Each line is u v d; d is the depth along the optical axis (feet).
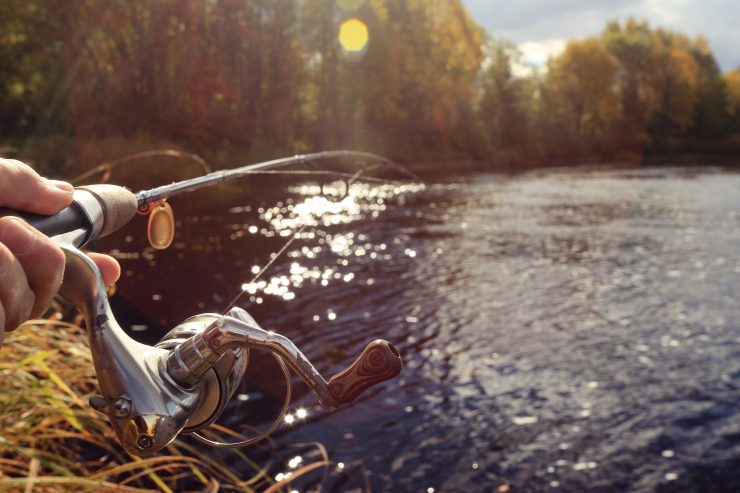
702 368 21.84
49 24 99.35
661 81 275.39
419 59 174.40
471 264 39.70
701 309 29.89
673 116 274.98
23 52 98.99
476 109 216.13
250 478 13.55
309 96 154.92
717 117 287.69
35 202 1.83
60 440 11.41
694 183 112.16
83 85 98.78
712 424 17.47
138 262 36.32
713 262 41.27
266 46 126.62
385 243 46.16
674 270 38.83
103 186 2.28
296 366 1.90
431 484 14.23
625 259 42.16
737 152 278.05
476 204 72.84
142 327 24.67
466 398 19.10
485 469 14.98
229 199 67.46
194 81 107.04
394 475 14.53
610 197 83.82
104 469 11.03
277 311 28.40
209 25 116.06
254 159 111.34
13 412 8.82
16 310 1.49
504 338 25.21
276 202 65.82
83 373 11.01
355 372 1.82
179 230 47.98
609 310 29.63
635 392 19.70
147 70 104.22
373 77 157.38
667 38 310.04
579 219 61.41
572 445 16.22
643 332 26.18
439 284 34.17
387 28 161.79
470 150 187.52
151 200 2.68
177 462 12.58
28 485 7.15
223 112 111.55
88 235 2.07
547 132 239.91
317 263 38.52
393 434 16.49
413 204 71.61
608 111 262.06
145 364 1.87
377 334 25.52
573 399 19.15
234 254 39.93
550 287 34.06
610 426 17.35
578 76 258.78
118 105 100.68
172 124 103.60
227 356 2.00
